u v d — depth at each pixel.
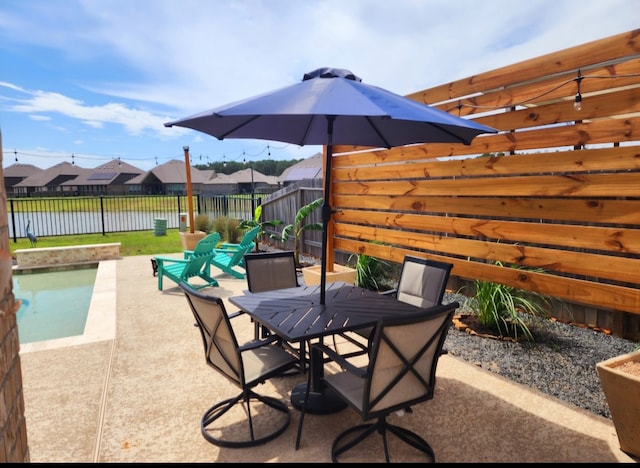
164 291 6.52
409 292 3.73
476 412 2.97
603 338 4.24
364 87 2.84
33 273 8.48
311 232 9.11
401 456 2.52
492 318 4.42
